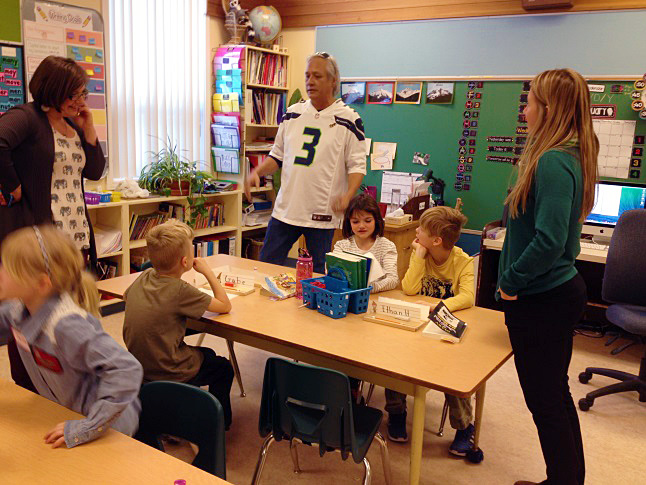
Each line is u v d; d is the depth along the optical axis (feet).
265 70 17.33
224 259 10.14
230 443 8.30
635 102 13.15
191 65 16.39
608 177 13.96
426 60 16.05
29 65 12.17
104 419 4.06
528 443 8.65
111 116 14.42
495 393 10.36
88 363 4.19
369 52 16.93
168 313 6.82
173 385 4.92
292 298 8.05
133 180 14.43
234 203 17.08
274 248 11.37
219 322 6.96
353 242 9.06
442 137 16.08
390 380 5.99
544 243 5.64
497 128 15.25
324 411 5.78
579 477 6.70
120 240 13.88
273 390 6.05
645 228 10.42
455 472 7.80
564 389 6.48
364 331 6.81
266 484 7.33
